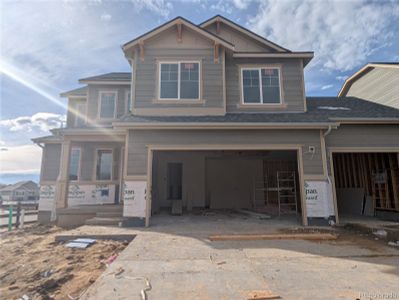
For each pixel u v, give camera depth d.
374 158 10.22
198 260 4.43
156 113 9.05
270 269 3.97
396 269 3.97
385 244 5.62
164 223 8.30
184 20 9.30
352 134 8.66
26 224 10.73
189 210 12.10
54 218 10.38
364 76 13.06
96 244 6.00
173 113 9.06
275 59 9.95
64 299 3.36
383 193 9.72
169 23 9.28
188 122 7.95
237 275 3.72
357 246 5.43
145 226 7.64
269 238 6.08
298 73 9.86
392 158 9.27
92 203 11.73
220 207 12.74
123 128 8.08
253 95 9.71
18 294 3.59
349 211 11.45
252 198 13.05
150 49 9.42
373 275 3.71
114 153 12.37
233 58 9.91
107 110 12.11
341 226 7.63
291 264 4.22
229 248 5.23
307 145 8.20
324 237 6.11
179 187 13.06
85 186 11.82
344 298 2.97
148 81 9.20
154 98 9.11
